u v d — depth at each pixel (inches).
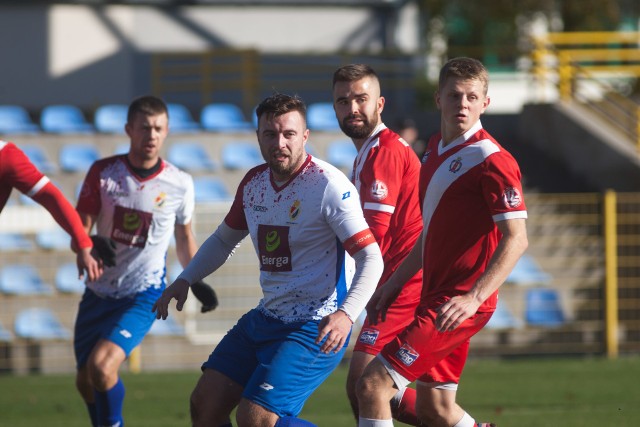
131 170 841.5
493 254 615.2
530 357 1640.0
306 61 2613.2
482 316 647.1
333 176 623.2
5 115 2241.6
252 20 2662.4
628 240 1716.3
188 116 2262.6
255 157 2041.1
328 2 2674.7
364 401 639.1
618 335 1681.8
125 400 1208.8
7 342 1529.3
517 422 1026.1
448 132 654.5
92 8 2566.4
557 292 1684.3
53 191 746.2
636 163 1990.7
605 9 2748.5
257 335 637.9
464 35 2878.9
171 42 2620.6
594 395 1226.0
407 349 636.7
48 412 1137.4
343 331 594.9
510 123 2349.9
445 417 685.9
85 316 842.8
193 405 642.8
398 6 2706.7
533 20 2763.3
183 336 1557.6
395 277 697.6
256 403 610.9
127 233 836.0
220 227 679.1
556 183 2087.8
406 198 743.7
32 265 1617.9
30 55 2539.4
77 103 2561.5
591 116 2162.9
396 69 2524.6
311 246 625.6
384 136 746.2
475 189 636.1
